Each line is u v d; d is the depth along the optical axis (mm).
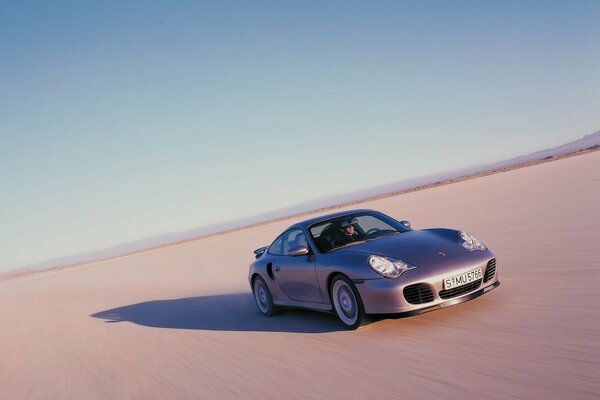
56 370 6988
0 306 23422
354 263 5434
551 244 9039
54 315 14219
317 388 4121
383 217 6715
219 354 5902
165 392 4902
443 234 5910
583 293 5434
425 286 5059
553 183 25734
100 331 9508
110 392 5332
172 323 8766
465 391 3486
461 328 4898
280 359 5156
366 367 4363
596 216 11250
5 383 6910
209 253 31172
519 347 4117
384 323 5613
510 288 6250
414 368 4109
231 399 4316
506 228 12500
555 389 3258
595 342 3930
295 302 6844
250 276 7895
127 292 16922
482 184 46406
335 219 6598
